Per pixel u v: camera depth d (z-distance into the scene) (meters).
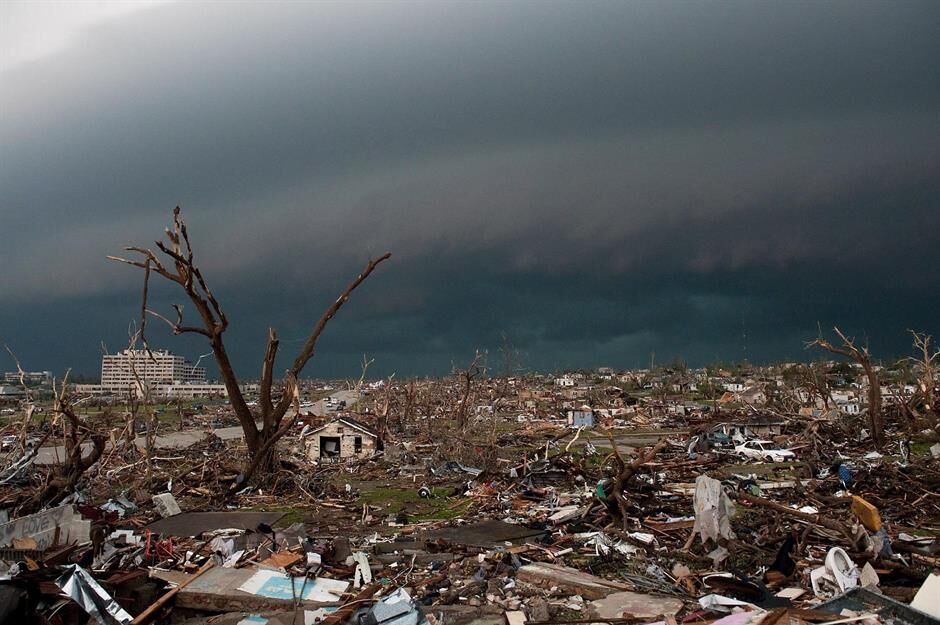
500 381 94.56
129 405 32.12
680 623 9.55
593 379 141.62
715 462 35.94
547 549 15.23
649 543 16.06
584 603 11.42
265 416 27.30
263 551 13.75
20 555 10.50
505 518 20.27
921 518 20.00
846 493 23.66
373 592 11.57
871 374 40.78
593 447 45.28
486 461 34.22
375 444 40.78
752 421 50.00
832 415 55.56
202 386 129.12
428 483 29.41
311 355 28.20
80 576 9.52
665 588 12.12
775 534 15.66
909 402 46.78
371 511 22.08
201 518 20.69
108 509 21.28
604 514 18.89
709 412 74.62
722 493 15.47
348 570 12.91
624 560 14.62
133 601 10.88
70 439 23.42
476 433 55.09
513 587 12.35
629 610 10.67
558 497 23.20
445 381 97.56
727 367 140.62
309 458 40.97
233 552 13.89
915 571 12.32
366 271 28.02
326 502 24.02
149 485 26.47
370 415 65.75
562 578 12.40
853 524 15.12
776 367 108.81
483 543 16.39
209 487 26.78
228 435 60.75
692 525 17.53
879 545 13.41
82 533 12.52
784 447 42.50
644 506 20.48
